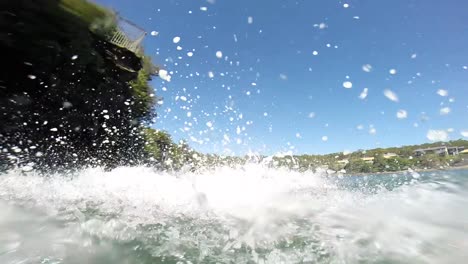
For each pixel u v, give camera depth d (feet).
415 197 10.82
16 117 33.60
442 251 6.24
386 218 8.40
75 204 10.32
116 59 42.50
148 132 50.29
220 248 6.79
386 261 5.92
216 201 10.88
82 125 39.86
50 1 31.32
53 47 31.71
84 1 37.01
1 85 31.17
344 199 11.04
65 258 6.09
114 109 45.34
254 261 6.20
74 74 36.32
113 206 10.26
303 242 6.97
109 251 6.54
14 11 28.43
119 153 47.34
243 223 8.38
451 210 9.04
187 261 6.19
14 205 9.18
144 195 12.05
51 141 37.06
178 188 13.25
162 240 7.20
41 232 7.20
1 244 6.39
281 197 11.52
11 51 29.66
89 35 36.65
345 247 6.61
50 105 35.99
